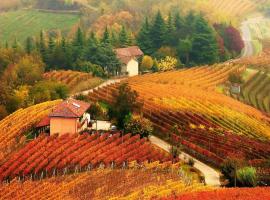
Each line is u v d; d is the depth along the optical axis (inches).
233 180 3951.8
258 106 7160.4
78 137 4515.3
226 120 5649.6
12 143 4512.8
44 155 4148.6
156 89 6569.9
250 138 5162.4
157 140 4945.9
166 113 5580.7
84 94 6427.2
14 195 3629.4
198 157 4557.1
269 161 4315.9
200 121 5433.1
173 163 4261.8
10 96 5713.6
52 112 4729.3
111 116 5137.8
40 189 3695.9
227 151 4566.9
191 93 6594.5
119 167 4128.9
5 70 6998.0
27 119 5029.5
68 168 4040.4
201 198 3265.3
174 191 3486.7
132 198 3380.9
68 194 3575.3
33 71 6727.4
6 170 3946.9
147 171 4033.0
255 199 3265.3
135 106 5300.2
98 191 3599.9
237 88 7549.2
